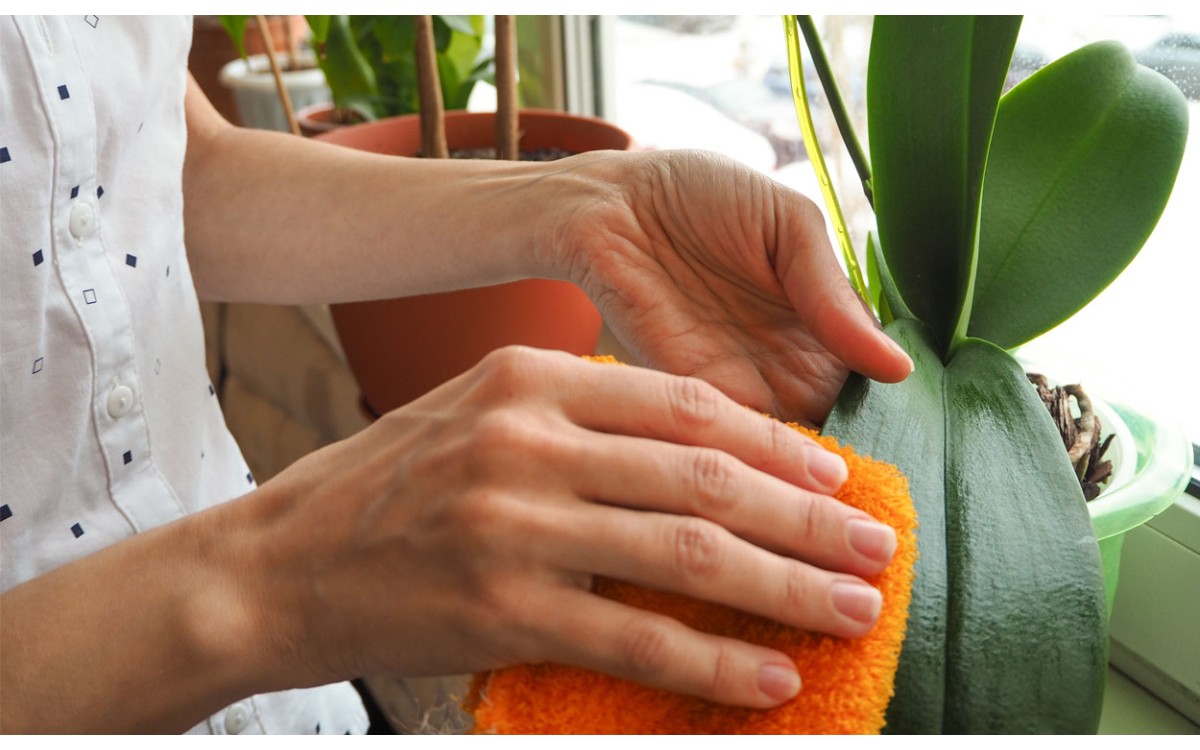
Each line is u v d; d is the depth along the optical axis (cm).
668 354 35
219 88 105
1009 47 28
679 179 34
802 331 35
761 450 25
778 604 22
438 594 24
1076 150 33
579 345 55
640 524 23
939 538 26
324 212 45
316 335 81
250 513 27
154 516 41
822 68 34
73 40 34
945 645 24
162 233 41
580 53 75
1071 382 37
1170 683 38
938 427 29
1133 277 42
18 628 27
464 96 76
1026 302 33
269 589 26
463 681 56
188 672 26
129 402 38
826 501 24
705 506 23
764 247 33
